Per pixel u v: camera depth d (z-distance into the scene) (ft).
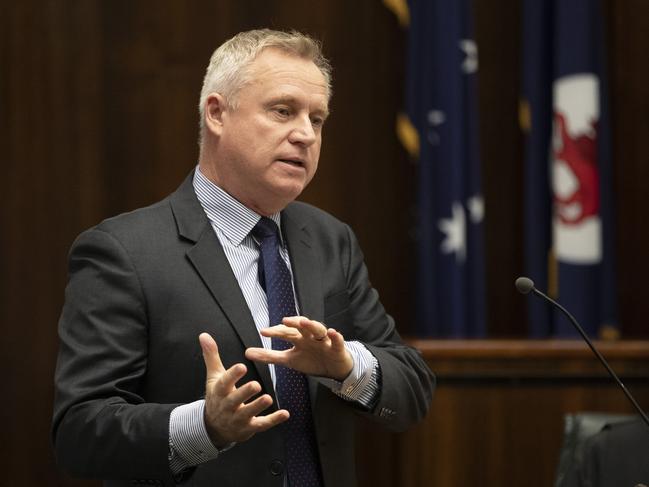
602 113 43.32
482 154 46.26
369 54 46.16
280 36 19.51
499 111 46.29
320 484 18.79
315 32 46.09
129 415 16.96
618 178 45.29
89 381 17.60
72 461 17.31
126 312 18.13
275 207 19.65
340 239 21.43
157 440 16.56
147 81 45.52
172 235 19.16
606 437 22.16
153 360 18.31
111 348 17.84
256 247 19.90
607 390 39.45
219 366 16.51
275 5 45.93
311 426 18.90
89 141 45.11
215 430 16.28
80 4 45.11
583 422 24.47
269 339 18.99
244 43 19.49
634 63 45.16
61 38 45.01
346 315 20.16
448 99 43.14
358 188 46.26
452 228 43.04
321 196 46.21
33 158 44.73
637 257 45.11
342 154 46.26
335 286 20.29
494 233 46.29
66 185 44.93
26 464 44.27
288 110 19.07
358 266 21.43
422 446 39.42
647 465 21.56
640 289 45.09
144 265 18.53
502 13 46.29
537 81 44.06
